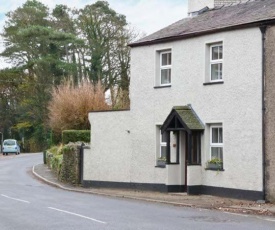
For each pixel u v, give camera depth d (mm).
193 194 25062
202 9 29609
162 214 18609
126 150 29172
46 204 21516
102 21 65625
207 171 24891
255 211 19562
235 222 16750
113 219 17219
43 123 72000
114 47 64812
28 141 78438
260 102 22516
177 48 26578
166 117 27047
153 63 27828
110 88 58719
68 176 32531
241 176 23250
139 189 28359
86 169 31156
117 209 20016
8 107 79625
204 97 25141
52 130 48281
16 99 77812
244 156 23141
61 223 16375
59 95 46688
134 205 21500
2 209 19875
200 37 25438
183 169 26328
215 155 25000
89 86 46875
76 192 28031
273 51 22172
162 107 27297
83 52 67000
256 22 22625
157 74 27750
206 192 24938
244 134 23188
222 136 24469
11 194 25688
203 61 25250
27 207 20469
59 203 21953
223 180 24094
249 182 22875
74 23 72062
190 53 25922
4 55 76000
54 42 69938
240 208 20281
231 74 23891
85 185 31078
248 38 23141
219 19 26031
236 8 27234
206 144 25047
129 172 28984
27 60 75125
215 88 24625
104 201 23031
